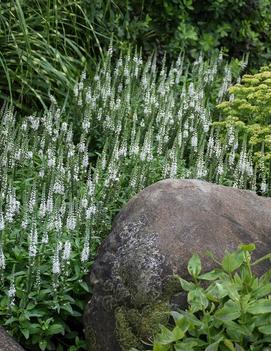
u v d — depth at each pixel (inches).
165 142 157.5
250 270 105.7
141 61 185.3
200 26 218.8
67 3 194.4
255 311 95.7
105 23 203.9
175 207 116.0
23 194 131.3
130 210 119.0
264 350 96.3
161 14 213.9
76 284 119.2
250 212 118.3
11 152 140.9
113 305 112.2
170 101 165.9
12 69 181.3
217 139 151.8
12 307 114.1
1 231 118.9
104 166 140.6
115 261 114.7
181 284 102.9
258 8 222.4
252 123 167.3
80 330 121.6
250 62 222.2
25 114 176.2
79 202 129.3
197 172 143.7
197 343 97.8
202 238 112.6
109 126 161.2
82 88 173.0
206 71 191.2
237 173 145.8
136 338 108.9
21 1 184.2
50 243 122.9
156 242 112.6
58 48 192.2
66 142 151.8
